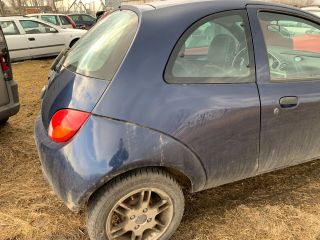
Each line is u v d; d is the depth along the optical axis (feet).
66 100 7.34
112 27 8.40
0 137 14.17
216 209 9.62
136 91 7.07
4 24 33.40
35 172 11.59
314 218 9.17
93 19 60.64
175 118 7.23
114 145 6.82
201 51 7.76
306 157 9.55
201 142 7.57
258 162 8.68
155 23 7.53
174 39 7.48
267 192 10.36
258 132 8.27
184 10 7.86
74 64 8.34
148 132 7.04
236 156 8.21
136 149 6.94
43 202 9.99
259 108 8.07
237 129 7.93
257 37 8.41
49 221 9.21
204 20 7.86
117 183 7.11
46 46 35.53
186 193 10.25
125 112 6.95
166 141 7.18
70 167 6.90
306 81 8.97
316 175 11.20
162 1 8.54
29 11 99.66
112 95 6.97
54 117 7.40
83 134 6.89
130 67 7.14
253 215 9.30
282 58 8.93
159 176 7.43
